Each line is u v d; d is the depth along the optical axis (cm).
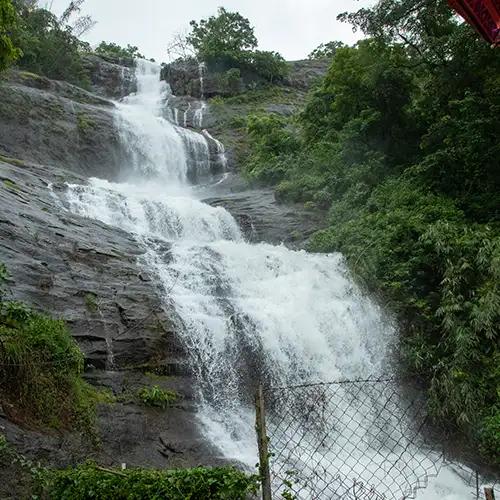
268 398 1005
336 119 2317
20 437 804
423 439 1054
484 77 1819
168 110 3275
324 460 840
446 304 1303
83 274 1255
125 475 655
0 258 1155
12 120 2314
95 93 3462
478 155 1702
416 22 1967
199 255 1558
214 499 613
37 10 3306
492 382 1153
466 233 1433
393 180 1867
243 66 3891
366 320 1435
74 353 969
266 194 2245
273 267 1605
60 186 1733
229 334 1280
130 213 1770
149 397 1044
